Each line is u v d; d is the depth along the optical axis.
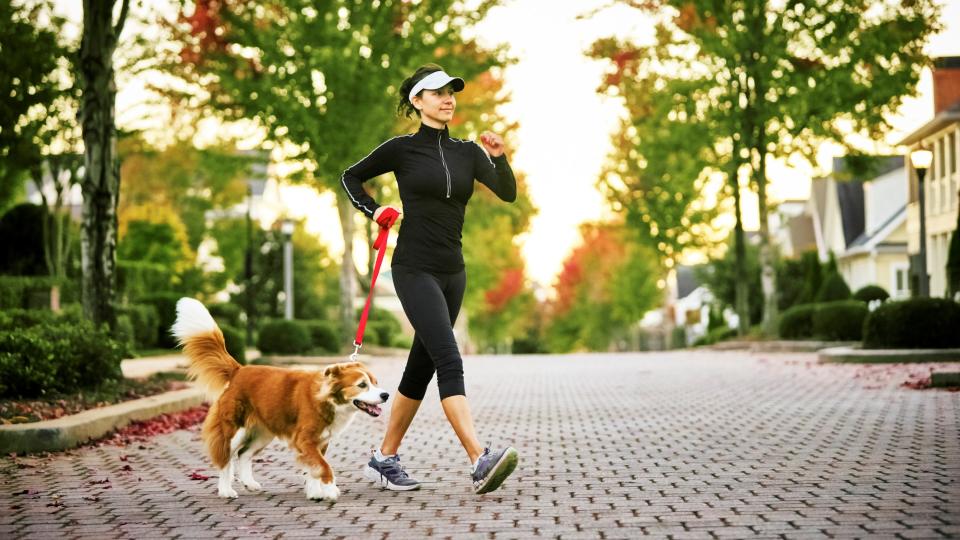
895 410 10.02
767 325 29.50
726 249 45.06
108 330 11.72
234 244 54.69
